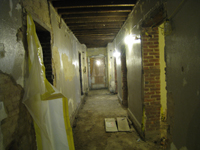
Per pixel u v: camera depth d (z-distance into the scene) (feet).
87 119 11.68
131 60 10.08
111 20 11.02
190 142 3.74
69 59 11.37
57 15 8.60
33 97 4.24
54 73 7.40
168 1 4.58
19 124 3.94
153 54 7.65
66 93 9.70
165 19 4.74
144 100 7.71
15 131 3.75
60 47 8.91
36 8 5.44
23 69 4.22
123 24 12.30
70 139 4.96
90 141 8.19
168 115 5.07
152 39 7.64
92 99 19.01
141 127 8.21
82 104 16.53
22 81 4.14
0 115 3.19
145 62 7.63
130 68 10.51
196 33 3.34
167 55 4.93
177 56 4.25
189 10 3.56
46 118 4.46
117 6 9.16
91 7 9.00
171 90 4.75
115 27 13.19
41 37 7.11
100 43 22.72
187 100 3.82
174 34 4.36
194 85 3.49
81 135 8.95
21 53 4.13
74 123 10.85
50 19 7.11
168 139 5.12
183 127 4.07
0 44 3.26
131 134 8.79
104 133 9.09
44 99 4.41
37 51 4.59
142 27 7.52
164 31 4.73
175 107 4.52
